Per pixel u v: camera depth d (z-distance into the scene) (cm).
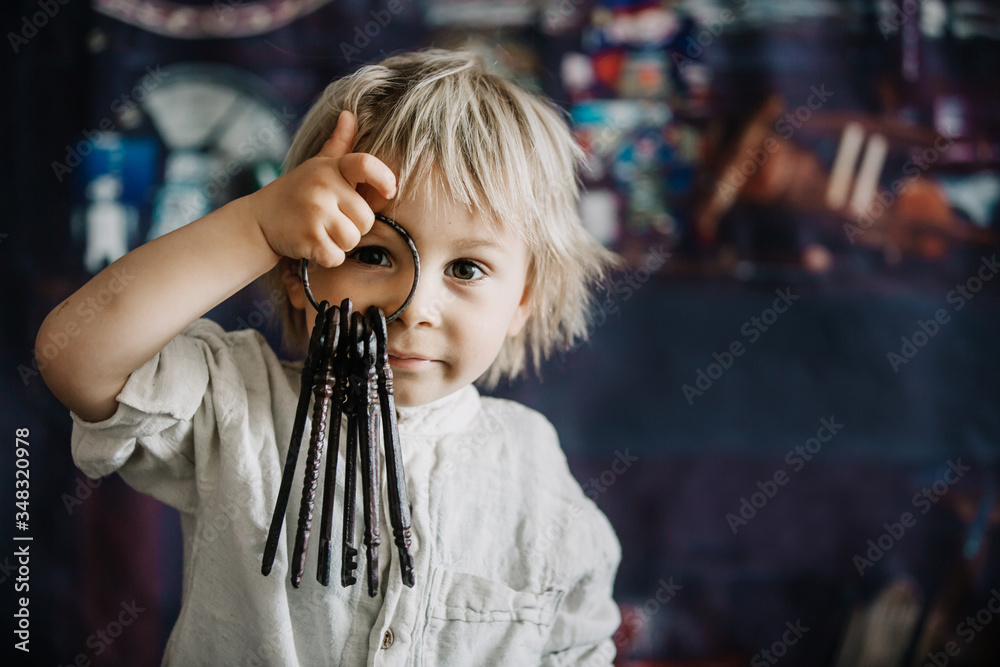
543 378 136
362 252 55
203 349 60
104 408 53
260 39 134
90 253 129
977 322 145
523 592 65
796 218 142
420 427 64
